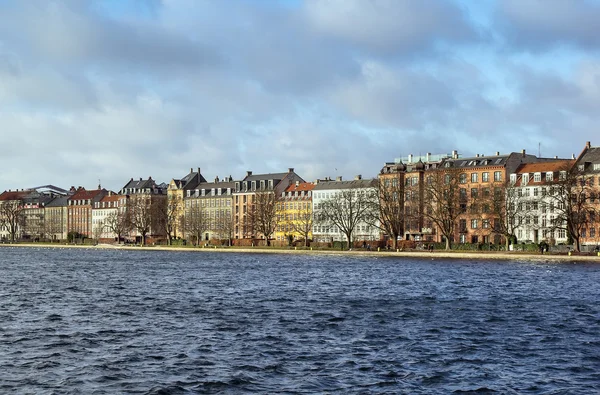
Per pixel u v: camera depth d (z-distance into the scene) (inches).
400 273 4298.7
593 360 1658.5
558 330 2057.1
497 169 7701.8
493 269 4566.9
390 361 1635.1
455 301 2763.3
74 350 1758.1
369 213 7465.6
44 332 2020.2
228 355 1699.1
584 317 2314.2
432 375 1509.6
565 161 7322.8
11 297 2970.0
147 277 4158.5
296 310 2495.1
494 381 1466.5
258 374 1517.0
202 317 2320.4
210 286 3484.3
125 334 1985.7
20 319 2282.2
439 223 6948.8
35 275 4384.8
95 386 1425.9
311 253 7613.2
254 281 3777.1
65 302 2775.6
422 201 7396.7
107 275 4365.2
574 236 5816.9
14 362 1625.2
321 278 3956.7
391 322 2203.5
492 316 2333.9
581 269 4493.1
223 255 7436.0
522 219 7052.2
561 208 6013.8
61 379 1478.8
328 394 1370.6
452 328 2086.6
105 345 1820.9
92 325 2151.8
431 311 2461.9
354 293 3085.6
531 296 2928.2
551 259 5556.1
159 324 2167.8
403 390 1400.1
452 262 5457.7
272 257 6781.5
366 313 2409.0
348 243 7667.3
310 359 1656.0
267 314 2389.3
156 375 1509.6
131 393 1379.2
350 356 1688.0
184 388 1412.4
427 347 1796.3
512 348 1787.6
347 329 2066.9
